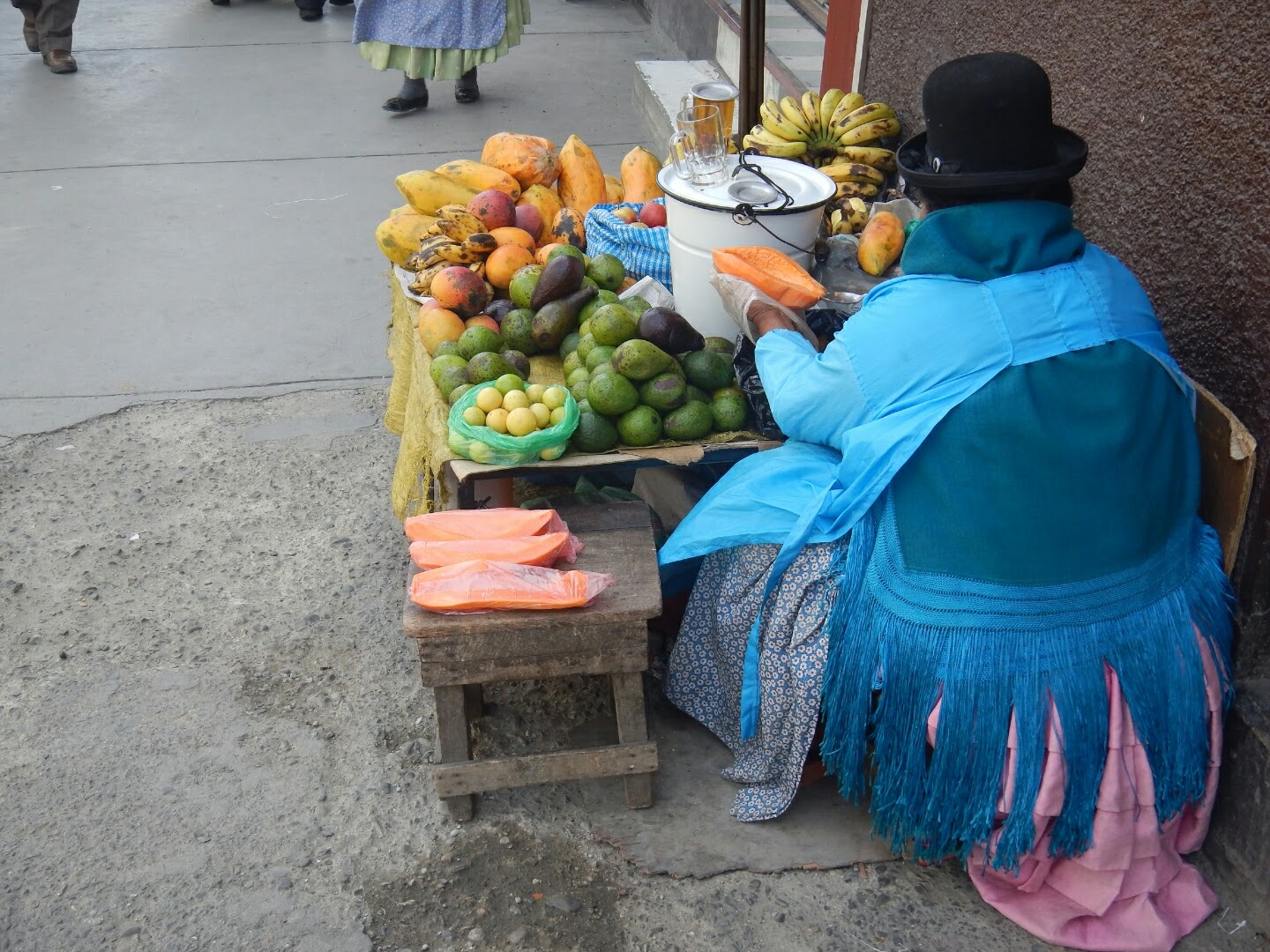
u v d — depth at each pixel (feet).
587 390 8.50
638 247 10.57
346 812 8.57
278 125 23.65
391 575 11.10
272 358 15.03
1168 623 7.00
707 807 8.52
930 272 7.03
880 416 7.20
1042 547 6.82
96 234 18.61
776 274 8.60
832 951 7.50
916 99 12.76
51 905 7.81
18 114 24.31
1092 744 6.86
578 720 9.29
